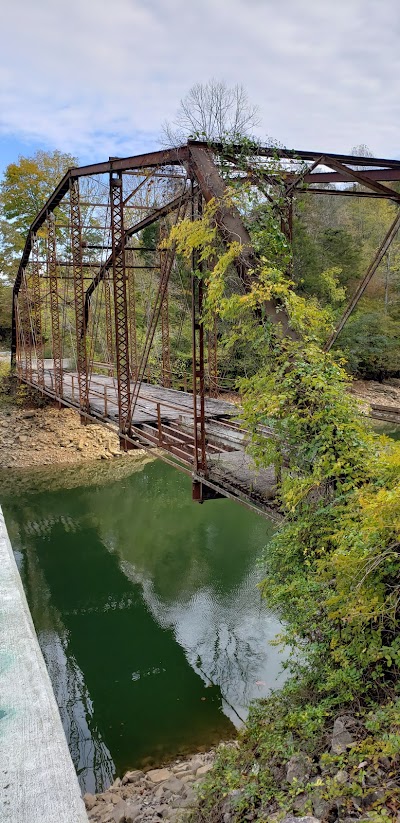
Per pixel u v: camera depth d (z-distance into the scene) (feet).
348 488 13.75
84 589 35.32
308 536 14.49
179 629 30.22
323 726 10.73
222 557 38.91
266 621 30.53
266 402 15.35
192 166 20.93
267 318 16.28
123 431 32.42
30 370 72.84
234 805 10.66
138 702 24.35
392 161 22.03
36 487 56.03
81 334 46.16
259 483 19.31
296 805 8.93
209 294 17.62
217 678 25.71
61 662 27.71
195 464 22.15
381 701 10.55
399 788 7.79
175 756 20.94
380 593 10.66
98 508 49.83
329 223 112.88
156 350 70.23
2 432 71.00
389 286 112.47
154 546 41.27
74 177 39.70
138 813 16.16
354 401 15.49
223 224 18.48
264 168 20.30
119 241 31.22
